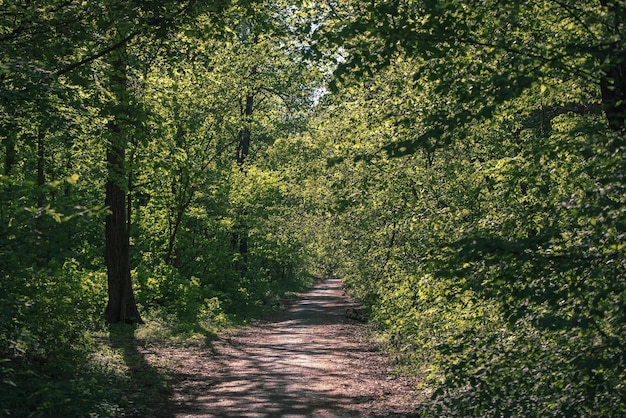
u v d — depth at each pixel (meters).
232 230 31.72
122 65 14.95
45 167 23.08
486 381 6.63
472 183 13.44
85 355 11.63
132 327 18.98
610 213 5.75
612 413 5.74
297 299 49.22
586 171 7.04
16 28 10.83
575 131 6.76
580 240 6.54
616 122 6.26
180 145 22.12
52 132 10.95
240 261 35.75
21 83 10.01
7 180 7.12
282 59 23.88
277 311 36.69
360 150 14.16
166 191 24.61
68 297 11.27
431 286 8.55
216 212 30.03
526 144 11.32
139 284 22.89
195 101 21.66
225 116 24.59
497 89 6.56
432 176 14.14
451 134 6.64
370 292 27.05
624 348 5.48
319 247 36.91
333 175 18.45
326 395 11.56
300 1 13.84
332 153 19.14
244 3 12.64
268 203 33.97
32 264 7.75
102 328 17.72
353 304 43.06
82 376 10.22
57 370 9.82
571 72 7.14
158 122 12.96
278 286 53.12
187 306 24.08
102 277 20.02
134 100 12.48
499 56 7.54
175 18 11.85
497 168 9.46
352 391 12.05
